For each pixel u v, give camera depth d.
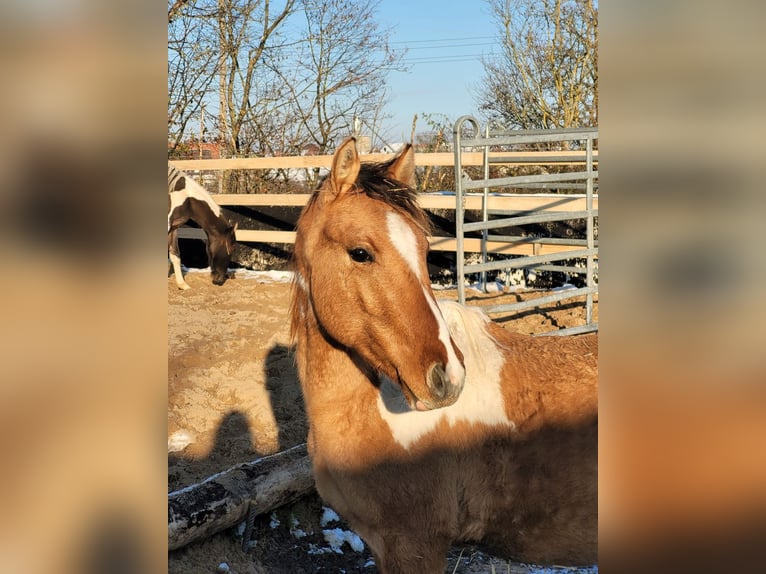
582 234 7.92
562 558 2.41
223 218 8.61
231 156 14.63
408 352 1.95
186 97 13.71
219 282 8.71
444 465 2.24
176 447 3.84
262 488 3.13
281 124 15.14
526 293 7.91
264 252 9.81
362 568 3.12
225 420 4.23
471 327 2.46
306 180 13.23
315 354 2.27
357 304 2.02
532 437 2.30
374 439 2.21
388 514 2.22
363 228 2.00
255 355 5.55
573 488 2.29
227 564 2.94
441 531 2.25
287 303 7.61
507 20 15.57
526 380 2.38
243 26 13.88
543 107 15.39
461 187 5.12
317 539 3.29
